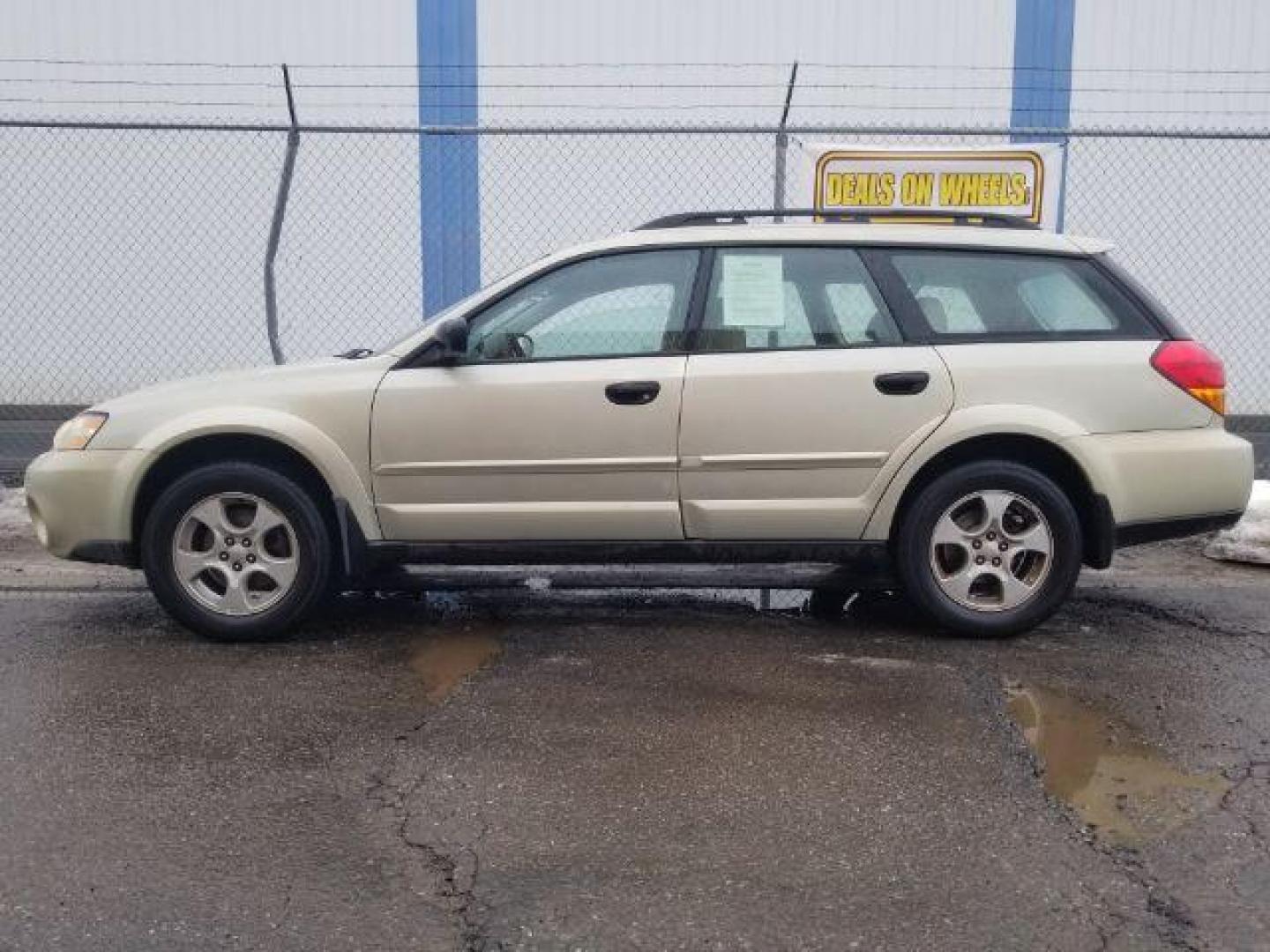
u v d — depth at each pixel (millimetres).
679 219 5133
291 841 3145
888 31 11625
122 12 11625
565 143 11570
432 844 3137
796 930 2715
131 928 2713
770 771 3611
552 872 2986
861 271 4930
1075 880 2945
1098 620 5359
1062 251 4973
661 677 4484
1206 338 11703
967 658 4730
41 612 5453
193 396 4855
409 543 4875
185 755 3723
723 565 5543
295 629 4965
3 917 2756
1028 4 11594
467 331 4777
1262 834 3199
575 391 4773
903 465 4781
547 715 4082
